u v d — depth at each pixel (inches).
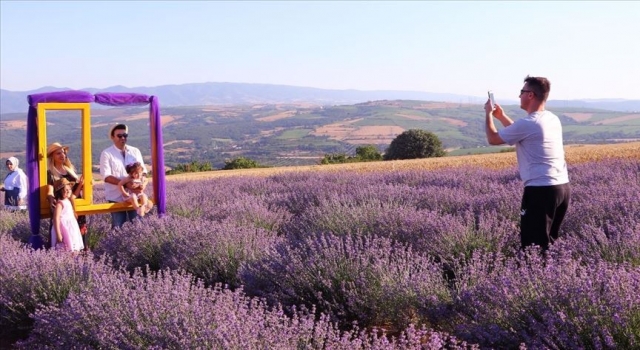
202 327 143.9
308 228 301.0
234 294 171.6
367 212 301.7
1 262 240.7
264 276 214.4
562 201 204.1
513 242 237.5
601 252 203.2
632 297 135.0
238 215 363.3
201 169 2250.2
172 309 160.7
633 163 603.2
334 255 205.0
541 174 200.5
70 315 175.2
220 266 242.4
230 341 135.1
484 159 1386.6
